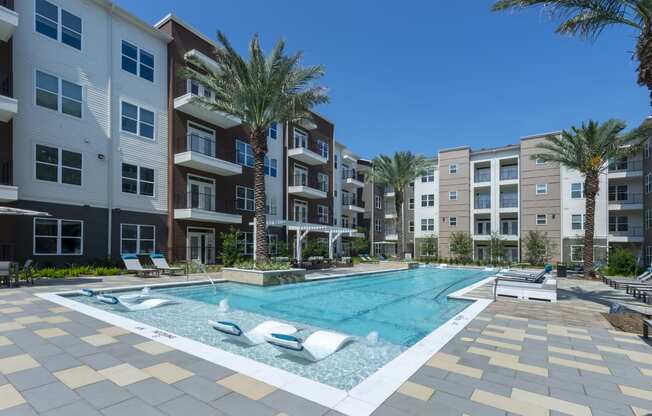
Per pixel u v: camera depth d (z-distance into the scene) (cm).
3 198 1230
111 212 1623
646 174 2666
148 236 1769
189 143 1977
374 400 323
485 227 3512
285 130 2864
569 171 3075
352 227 3944
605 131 1919
